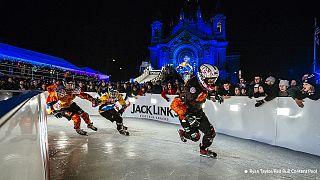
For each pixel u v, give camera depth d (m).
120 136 6.46
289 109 5.26
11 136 1.01
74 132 6.98
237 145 5.54
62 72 23.20
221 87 9.03
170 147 5.28
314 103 4.79
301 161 4.32
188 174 3.62
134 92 11.05
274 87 6.62
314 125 4.76
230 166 4.03
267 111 5.76
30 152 1.43
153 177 3.47
